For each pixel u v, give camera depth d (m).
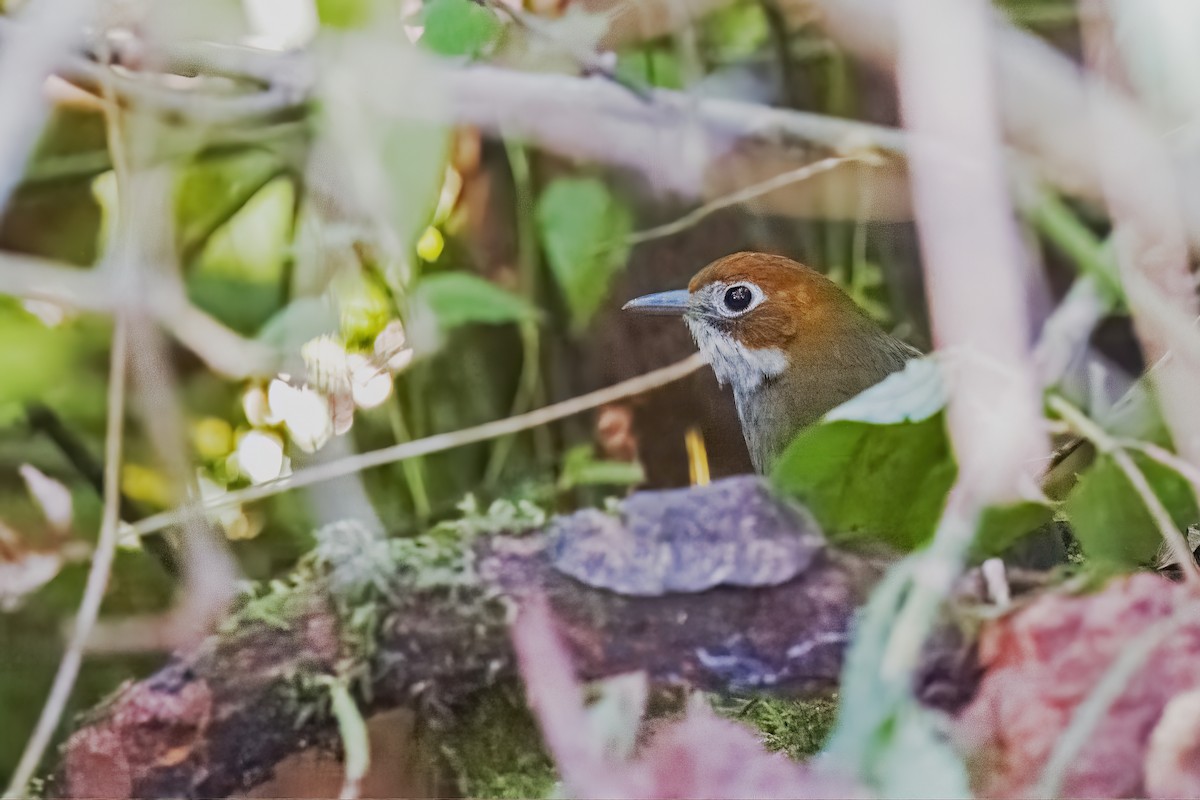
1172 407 2.96
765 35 3.03
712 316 3.04
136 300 3.02
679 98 3.03
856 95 3.03
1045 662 2.93
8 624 2.99
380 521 2.99
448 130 3.01
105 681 2.97
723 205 3.03
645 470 3.03
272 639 2.96
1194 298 2.99
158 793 2.95
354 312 3.03
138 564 2.99
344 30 3.01
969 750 2.93
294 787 2.95
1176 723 2.93
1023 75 3.01
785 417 3.03
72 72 3.01
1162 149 3.00
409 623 2.95
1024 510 2.94
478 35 3.01
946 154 3.02
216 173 3.03
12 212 3.02
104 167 3.03
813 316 3.03
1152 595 2.94
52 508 3.02
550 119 3.02
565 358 3.04
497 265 3.04
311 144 3.02
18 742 2.97
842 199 3.03
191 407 3.03
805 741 2.94
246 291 3.04
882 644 2.94
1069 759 2.93
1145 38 3.00
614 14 3.03
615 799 2.94
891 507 2.94
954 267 3.01
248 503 3.01
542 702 2.95
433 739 2.95
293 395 3.03
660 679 2.94
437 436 3.01
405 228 3.01
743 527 2.95
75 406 3.03
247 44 3.01
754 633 2.94
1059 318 2.99
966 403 2.95
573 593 2.95
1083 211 3.01
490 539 2.96
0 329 3.02
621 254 3.04
